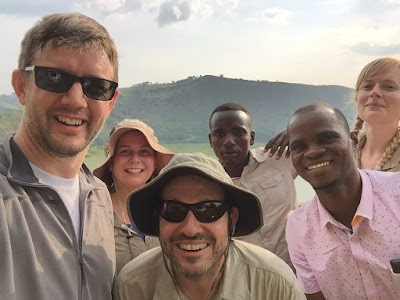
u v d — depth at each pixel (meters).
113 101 0.68
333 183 0.72
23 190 0.56
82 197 0.66
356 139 1.03
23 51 0.61
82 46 0.60
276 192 1.21
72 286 0.57
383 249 0.72
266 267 0.65
